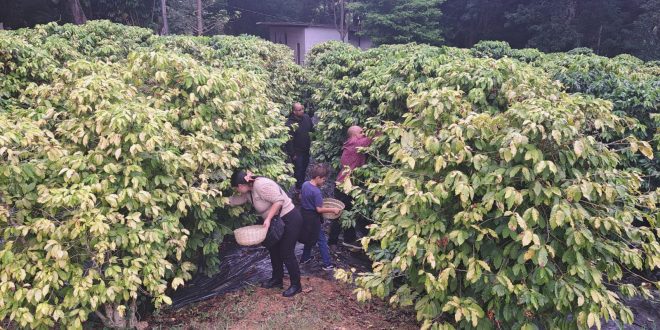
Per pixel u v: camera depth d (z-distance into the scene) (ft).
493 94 16.98
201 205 13.87
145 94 16.20
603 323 14.43
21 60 20.79
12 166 11.05
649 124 19.77
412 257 11.55
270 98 31.73
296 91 37.81
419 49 27.02
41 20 65.36
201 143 14.60
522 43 89.20
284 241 15.16
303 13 120.57
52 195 11.14
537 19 79.36
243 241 14.28
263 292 16.07
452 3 93.40
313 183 17.31
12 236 11.53
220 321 14.05
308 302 15.33
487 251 10.98
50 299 11.45
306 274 17.85
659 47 67.15
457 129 10.98
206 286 16.62
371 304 15.46
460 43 98.12
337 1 103.91
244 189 14.96
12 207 11.56
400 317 14.67
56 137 13.97
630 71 25.49
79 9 60.34
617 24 73.77
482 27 93.30
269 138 19.54
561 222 9.64
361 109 23.50
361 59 29.35
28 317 10.43
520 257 10.31
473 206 10.62
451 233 10.61
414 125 13.15
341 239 21.67
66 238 11.38
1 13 63.98
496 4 87.45
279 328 13.55
